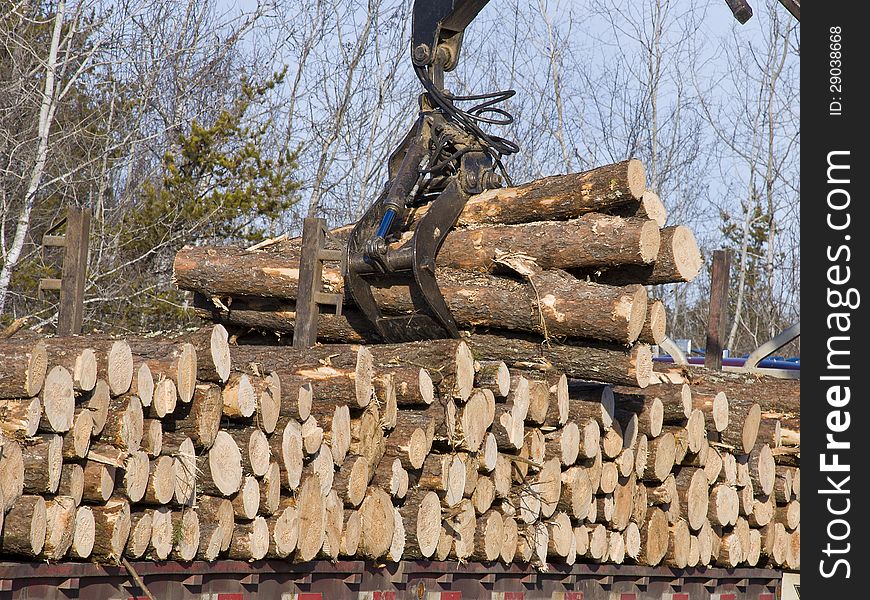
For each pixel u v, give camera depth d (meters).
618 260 31.48
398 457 29.58
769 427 41.16
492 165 35.72
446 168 35.66
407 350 31.11
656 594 37.41
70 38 65.25
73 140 74.75
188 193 77.00
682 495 37.62
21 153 70.50
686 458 38.06
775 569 42.47
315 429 27.89
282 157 80.50
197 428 25.42
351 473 28.66
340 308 33.06
